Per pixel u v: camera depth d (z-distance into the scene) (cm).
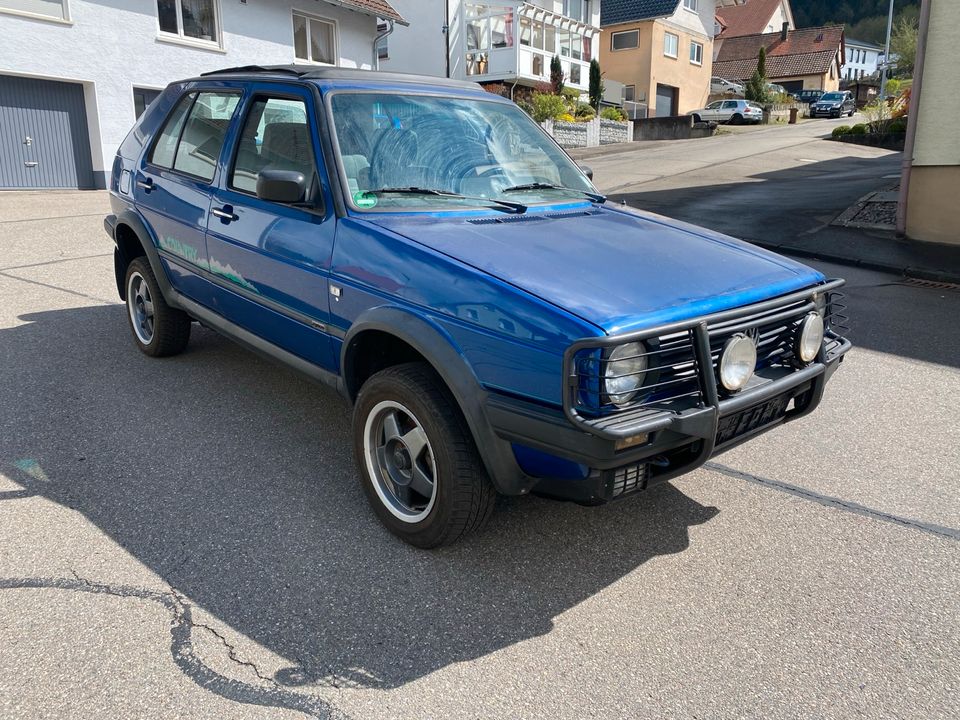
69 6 1464
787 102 4388
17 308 652
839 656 265
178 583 292
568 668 255
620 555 323
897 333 675
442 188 362
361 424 329
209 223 419
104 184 1581
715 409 268
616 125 3188
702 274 302
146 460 390
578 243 321
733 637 274
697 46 4409
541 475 278
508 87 3156
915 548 335
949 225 1052
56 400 461
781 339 312
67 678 242
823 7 11875
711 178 1809
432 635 269
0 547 311
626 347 255
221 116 432
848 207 1302
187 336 529
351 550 318
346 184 339
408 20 3166
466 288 282
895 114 2725
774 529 348
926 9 1015
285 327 377
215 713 231
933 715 239
